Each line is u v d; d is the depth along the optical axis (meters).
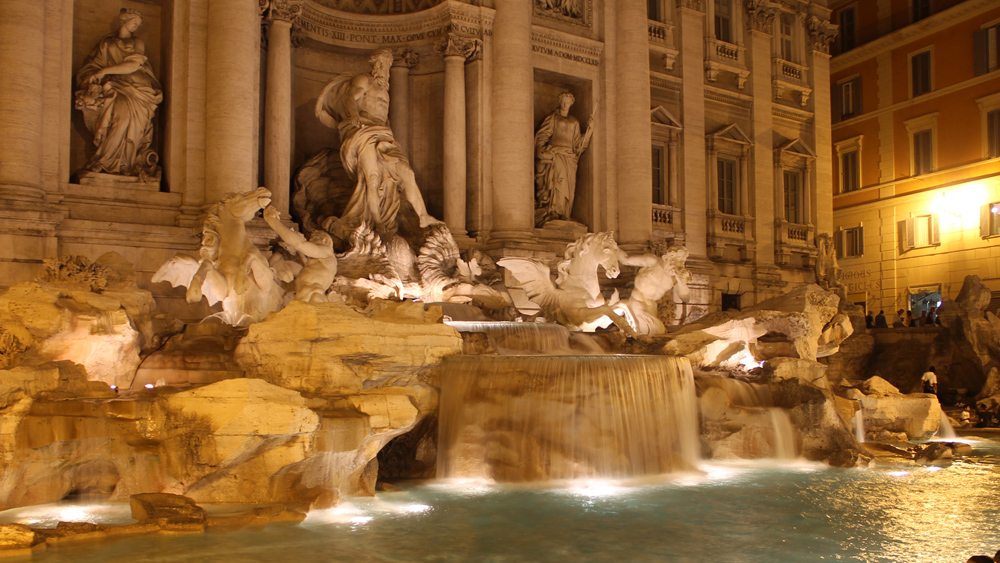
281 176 24.58
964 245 40.59
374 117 26.06
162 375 15.34
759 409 18.66
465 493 14.57
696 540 11.66
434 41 28.67
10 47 20.28
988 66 39.66
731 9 37.47
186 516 11.64
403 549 10.95
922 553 11.09
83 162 22.52
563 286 23.16
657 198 34.44
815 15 40.56
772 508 13.70
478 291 24.67
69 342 14.99
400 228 27.17
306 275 19.56
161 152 23.41
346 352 14.73
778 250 38.09
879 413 22.50
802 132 40.12
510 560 10.60
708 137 35.97
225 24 22.80
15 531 10.48
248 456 12.70
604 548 11.20
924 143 42.66
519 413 15.70
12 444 12.16
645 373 16.67
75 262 16.86
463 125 28.27
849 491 15.17
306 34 27.17
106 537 10.96
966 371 31.30
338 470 13.65
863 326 34.91
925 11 42.81
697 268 34.22
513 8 28.66
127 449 12.78
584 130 32.16
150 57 23.73
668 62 34.72
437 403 15.92
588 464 15.69
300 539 11.28
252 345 15.02
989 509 13.72
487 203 28.61
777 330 22.48
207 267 17.55
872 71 45.41
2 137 20.12
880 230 44.88
